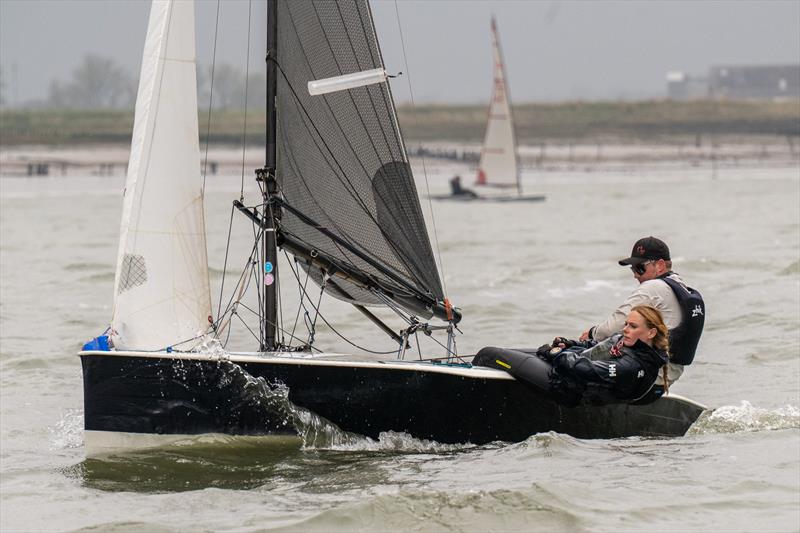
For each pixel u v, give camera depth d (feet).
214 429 97.40
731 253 270.67
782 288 206.18
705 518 82.28
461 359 112.06
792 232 330.75
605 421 102.73
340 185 105.70
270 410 97.40
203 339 100.12
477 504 84.17
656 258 102.99
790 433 104.68
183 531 80.84
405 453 98.58
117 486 91.56
